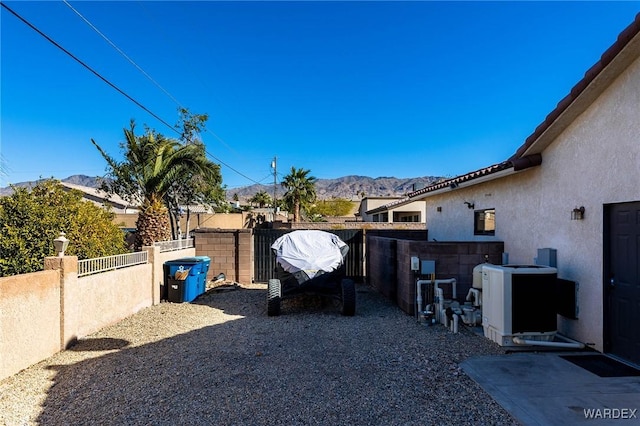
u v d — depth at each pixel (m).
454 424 3.49
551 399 3.94
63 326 5.79
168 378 4.63
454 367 4.92
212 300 10.09
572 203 5.97
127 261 8.30
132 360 5.30
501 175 7.53
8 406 3.92
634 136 4.88
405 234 13.45
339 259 8.96
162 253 10.25
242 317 8.10
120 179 16.23
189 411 3.78
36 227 6.99
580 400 3.91
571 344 5.53
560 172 6.23
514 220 7.54
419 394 4.14
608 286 5.37
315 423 3.54
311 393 4.18
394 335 6.51
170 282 9.84
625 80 5.00
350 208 55.62
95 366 5.07
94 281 6.83
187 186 17.31
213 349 5.80
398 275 9.09
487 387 4.26
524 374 4.64
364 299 10.15
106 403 3.97
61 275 5.83
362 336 6.48
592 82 5.17
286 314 8.42
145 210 12.62
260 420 3.60
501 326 5.79
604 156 5.34
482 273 6.45
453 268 7.77
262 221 33.91
